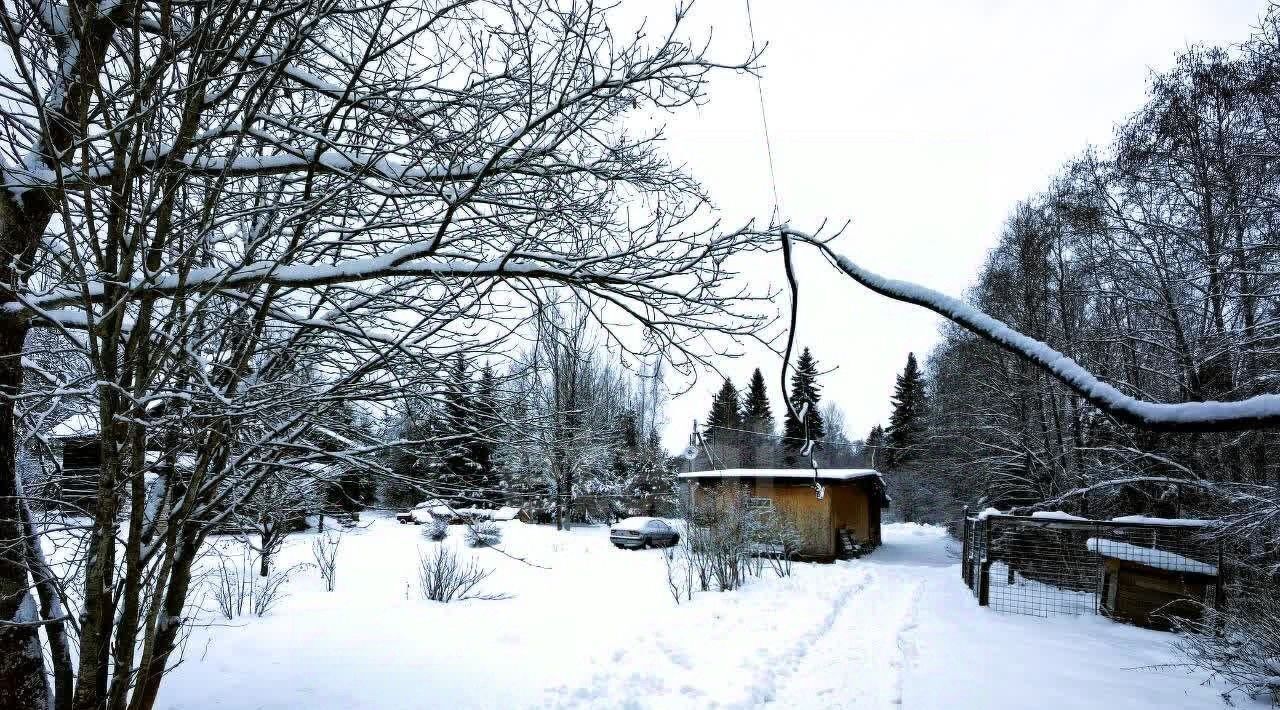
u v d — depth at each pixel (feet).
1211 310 36.29
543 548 62.28
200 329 12.44
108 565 10.82
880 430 176.96
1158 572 26.86
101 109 9.42
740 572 42.57
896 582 43.78
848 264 4.01
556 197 13.74
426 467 14.35
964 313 3.28
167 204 10.37
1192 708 16.78
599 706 18.15
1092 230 48.34
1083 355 53.36
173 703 17.39
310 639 24.49
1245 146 30.76
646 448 98.02
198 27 9.37
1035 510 51.52
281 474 13.80
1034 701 17.26
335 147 11.06
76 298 10.64
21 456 13.78
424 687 19.38
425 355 11.98
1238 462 31.68
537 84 12.68
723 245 11.86
